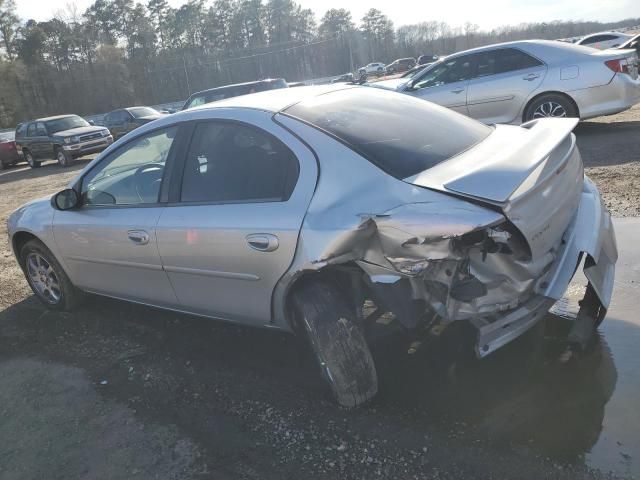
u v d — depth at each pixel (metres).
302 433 2.81
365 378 2.87
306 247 2.75
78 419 3.18
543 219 2.47
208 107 3.55
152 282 3.77
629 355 3.10
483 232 2.38
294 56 93.44
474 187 2.40
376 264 2.59
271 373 3.39
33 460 2.88
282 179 3.01
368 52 101.06
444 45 104.50
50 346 4.15
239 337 3.89
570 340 3.08
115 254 3.89
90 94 73.69
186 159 3.49
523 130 3.32
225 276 3.23
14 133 22.12
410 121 3.27
